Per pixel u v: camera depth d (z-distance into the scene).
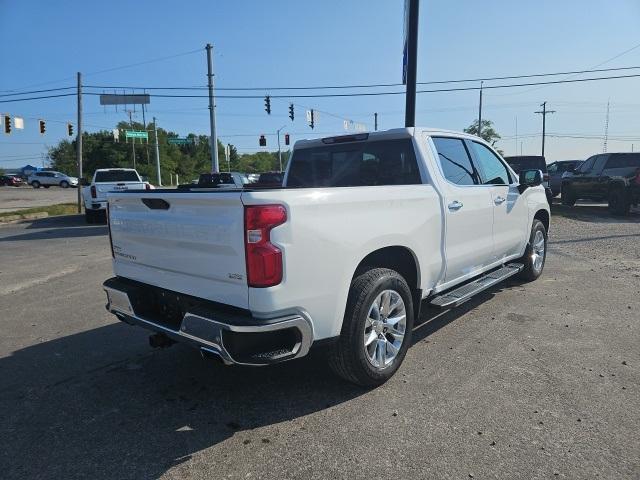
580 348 4.60
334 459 2.97
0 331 5.52
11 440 3.27
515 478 2.75
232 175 21.77
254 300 3.04
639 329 5.10
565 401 3.60
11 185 64.69
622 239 11.12
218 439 3.23
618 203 16.12
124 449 3.14
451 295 4.73
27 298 6.98
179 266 3.50
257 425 3.39
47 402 3.80
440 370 4.17
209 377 4.18
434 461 2.92
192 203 3.30
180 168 105.62
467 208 4.92
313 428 3.32
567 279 7.36
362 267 3.89
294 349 3.19
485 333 5.04
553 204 20.81
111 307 4.15
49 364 4.55
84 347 4.97
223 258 3.16
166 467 2.94
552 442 3.08
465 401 3.63
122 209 4.02
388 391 3.82
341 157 5.20
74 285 7.78
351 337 3.57
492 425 3.29
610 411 3.45
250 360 3.04
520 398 3.65
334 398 3.74
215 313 3.16
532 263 6.97
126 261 4.08
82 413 3.62
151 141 97.19
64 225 18.39
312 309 3.26
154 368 4.41
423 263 4.25
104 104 39.66
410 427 3.30
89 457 3.06
